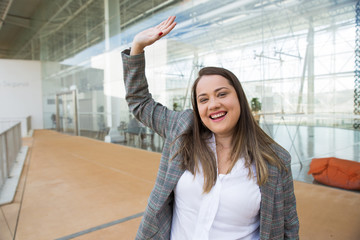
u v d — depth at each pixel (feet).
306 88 13.28
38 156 22.75
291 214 3.10
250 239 3.03
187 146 3.09
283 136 14.32
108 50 29.76
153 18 21.88
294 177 13.24
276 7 14.05
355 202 9.80
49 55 51.37
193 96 3.18
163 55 20.76
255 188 2.90
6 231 8.48
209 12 17.06
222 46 16.48
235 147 3.02
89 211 9.98
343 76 12.05
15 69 53.93
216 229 2.97
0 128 52.21
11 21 57.00
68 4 39.60
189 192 3.02
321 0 12.52
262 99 14.94
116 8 27.55
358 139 11.69
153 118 3.55
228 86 2.94
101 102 32.35
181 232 3.13
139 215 9.46
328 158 12.26
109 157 21.08
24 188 13.29
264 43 14.60
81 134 39.65
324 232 7.61
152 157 20.49
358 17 11.48
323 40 12.59
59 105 49.14
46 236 8.06
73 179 14.78
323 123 12.83
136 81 3.51
